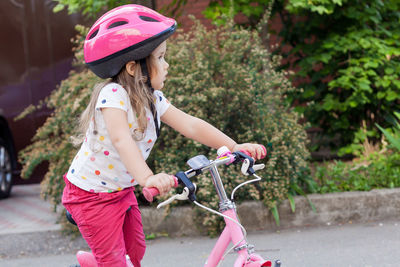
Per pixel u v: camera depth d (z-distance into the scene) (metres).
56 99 6.77
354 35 8.18
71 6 7.11
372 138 8.78
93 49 2.77
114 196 2.99
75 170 3.02
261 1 7.78
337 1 7.30
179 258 5.30
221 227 6.00
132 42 2.68
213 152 6.02
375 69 8.46
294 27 8.94
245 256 2.57
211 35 6.60
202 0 9.59
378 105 8.77
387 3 8.62
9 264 5.58
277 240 5.68
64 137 6.72
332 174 6.94
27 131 9.65
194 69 6.30
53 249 6.02
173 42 6.87
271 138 6.15
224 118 6.33
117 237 3.01
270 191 6.04
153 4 8.02
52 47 9.74
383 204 6.20
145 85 2.81
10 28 9.70
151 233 6.16
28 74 9.67
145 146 2.97
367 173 7.11
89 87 6.32
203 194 5.61
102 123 2.84
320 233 5.83
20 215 7.31
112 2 7.46
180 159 6.19
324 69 8.59
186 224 6.12
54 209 6.46
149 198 2.38
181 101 6.05
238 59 6.51
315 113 8.85
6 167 8.70
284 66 9.12
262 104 6.24
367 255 4.98
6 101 9.55
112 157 2.91
